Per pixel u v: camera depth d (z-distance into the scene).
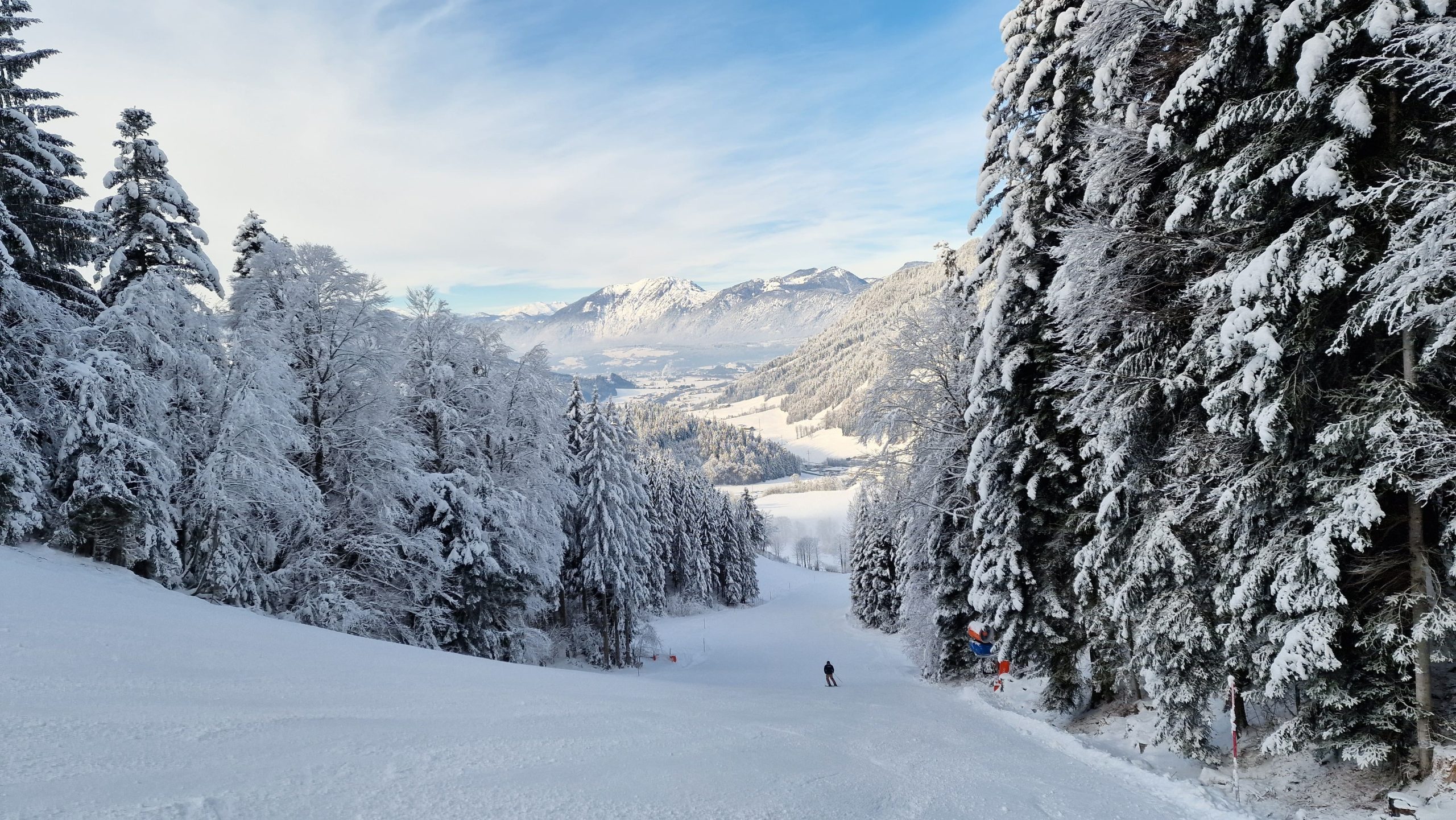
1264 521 9.14
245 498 20.12
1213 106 9.33
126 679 8.91
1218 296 9.45
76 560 17.42
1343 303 8.16
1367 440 7.55
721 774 7.83
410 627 25.14
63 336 18.95
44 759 5.79
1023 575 14.77
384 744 7.57
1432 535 8.22
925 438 21.08
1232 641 9.34
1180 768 10.54
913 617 24.48
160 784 5.51
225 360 21.48
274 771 6.18
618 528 38.97
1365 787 8.35
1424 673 7.84
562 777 6.98
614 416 46.12
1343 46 7.42
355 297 24.59
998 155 16.00
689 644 54.88
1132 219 11.18
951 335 20.88
